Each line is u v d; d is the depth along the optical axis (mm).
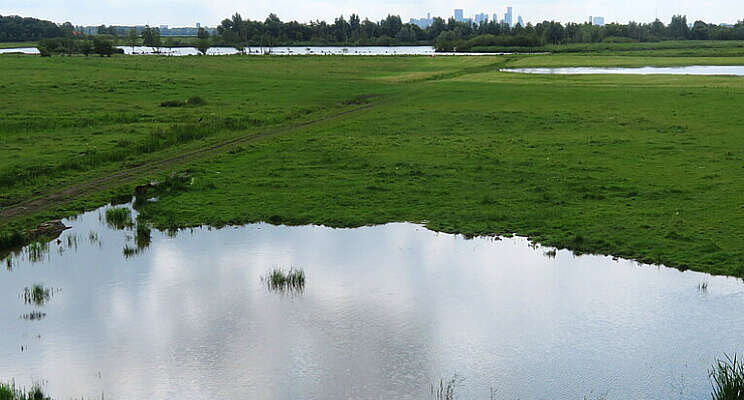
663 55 155625
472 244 21688
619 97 61969
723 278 18281
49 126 44219
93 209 26062
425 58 147625
